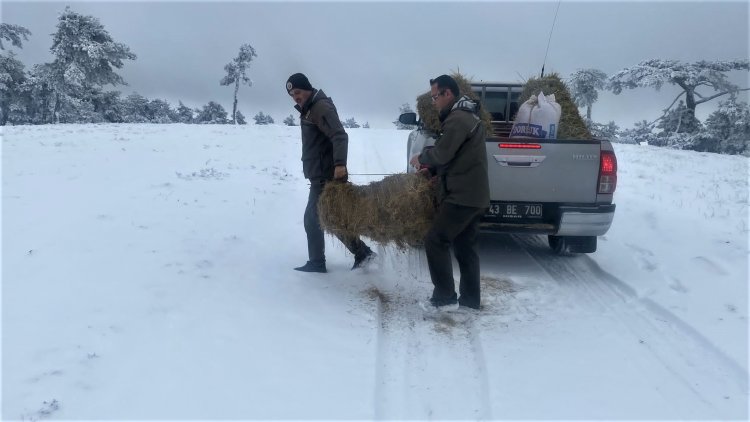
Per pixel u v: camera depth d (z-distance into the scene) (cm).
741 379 380
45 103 4353
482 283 563
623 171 1381
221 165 1205
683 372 390
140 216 701
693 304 501
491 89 793
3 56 4225
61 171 1013
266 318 443
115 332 395
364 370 375
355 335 426
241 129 2208
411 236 494
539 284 564
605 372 387
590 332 452
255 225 702
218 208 774
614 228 782
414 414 336
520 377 377
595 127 807
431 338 438
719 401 354
